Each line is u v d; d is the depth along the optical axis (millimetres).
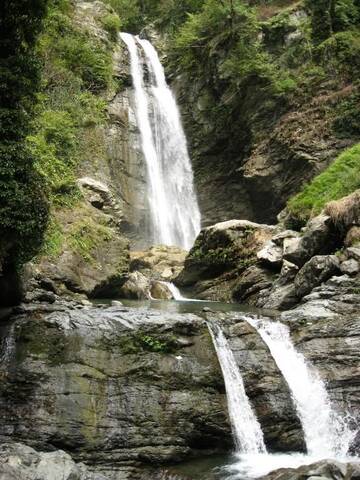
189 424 11375
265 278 20656
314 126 28953
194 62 37219
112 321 12516
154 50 41031
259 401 12258
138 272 25094
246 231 23250
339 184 22609
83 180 25969
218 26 35438
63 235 20203
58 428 10562
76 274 19250
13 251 13570
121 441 10758
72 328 12156
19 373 11180
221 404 11945
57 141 26625
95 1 38781
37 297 15766
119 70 35812
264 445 11719
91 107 31203
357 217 18547
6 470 8680
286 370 13312
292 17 32969
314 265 17875
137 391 11484
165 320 12852
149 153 34094
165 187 34062
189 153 36250
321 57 30844
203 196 34844
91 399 11102
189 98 37125
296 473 9477
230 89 33531
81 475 9414
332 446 12016
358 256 17172
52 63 30391
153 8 47969
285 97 30891
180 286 24547
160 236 32375
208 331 13188
